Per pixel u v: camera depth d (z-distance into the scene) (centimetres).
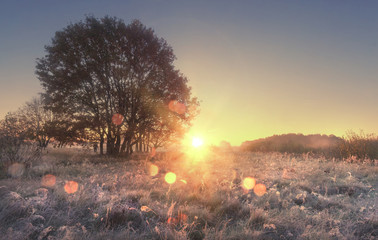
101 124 1767
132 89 1802
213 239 331
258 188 638
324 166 1050
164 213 416
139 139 2005
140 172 934
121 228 369
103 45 1717
